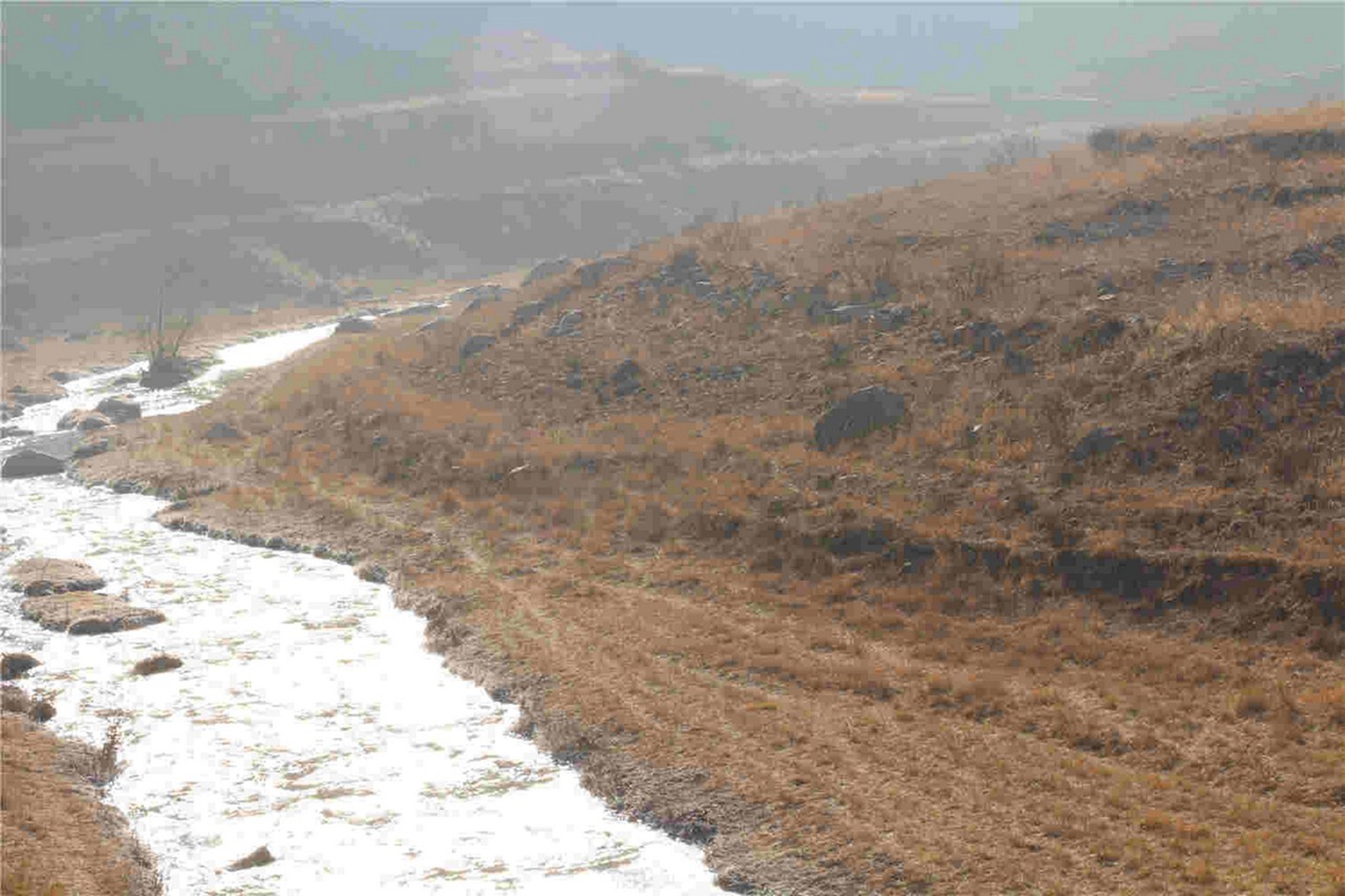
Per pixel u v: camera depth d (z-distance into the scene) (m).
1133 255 40.09
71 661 29.30
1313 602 23.66
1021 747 21.42
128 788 23.16
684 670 25.72
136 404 57.31
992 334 36.78
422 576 32.91
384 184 125.69
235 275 101.94
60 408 60.34
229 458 45.28
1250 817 18.53
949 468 31.08
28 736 24.84
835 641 26.08
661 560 31.22
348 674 27.91
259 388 55.66
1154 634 24.52
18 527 40.66
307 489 40.47
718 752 22.42
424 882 19.77
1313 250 36.75
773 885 18.94
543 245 118.44
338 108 142.38
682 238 55.50
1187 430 29.33
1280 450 27.73
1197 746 20.75
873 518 29.77
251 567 35.44
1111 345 33.84
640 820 21.22
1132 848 18.16
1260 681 22.31
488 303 58.28
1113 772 20.28
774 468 33.78
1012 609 26.20
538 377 44.53
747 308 44.44
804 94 163.25
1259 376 29.91
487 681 26.81
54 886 19.11
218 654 29.27
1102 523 27.34
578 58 172.25
